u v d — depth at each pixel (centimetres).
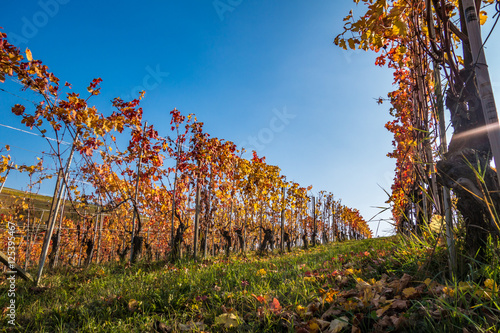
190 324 265
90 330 262
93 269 691
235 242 1545
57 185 581
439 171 245
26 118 507
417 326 192
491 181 216
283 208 1505
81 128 550
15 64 455
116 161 813
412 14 279
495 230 219
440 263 274
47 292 441
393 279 288
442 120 258
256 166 1329
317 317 247
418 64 319
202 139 945
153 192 1009
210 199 1120
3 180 728
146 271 677
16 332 280
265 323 247
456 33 243
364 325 211
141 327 262
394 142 582
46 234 523
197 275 477
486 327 169
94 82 552
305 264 499
